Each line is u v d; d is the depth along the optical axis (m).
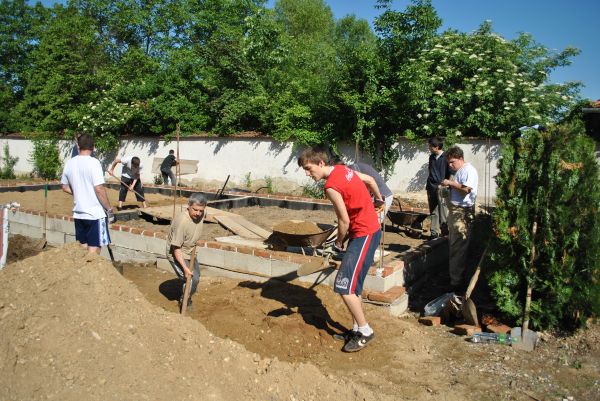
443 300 5.98
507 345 5.10
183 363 3.72
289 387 3.75
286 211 11.48
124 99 20.77
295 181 16.53
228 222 9.00
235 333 5.23
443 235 8.52
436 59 13.96
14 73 30.03
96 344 3.65
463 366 4.63
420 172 14.07
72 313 3.85
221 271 7.23
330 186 4.68
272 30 19.23
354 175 4.83
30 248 9.25
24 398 3.31
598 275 5.20
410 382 4.33
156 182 19.30
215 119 18.66
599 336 5.17
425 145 13.89
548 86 13.66
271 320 5.39
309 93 16.28
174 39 24.30
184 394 3.46
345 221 4.67
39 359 3.50
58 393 3.32
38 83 24.25
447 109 13.52
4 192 13.55
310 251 7.07
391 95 13.89
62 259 4.31
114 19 25.72
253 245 7.45
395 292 6.00
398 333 5.29
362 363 4.71
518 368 4.59
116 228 8.45
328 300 5.96
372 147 14.58
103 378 3.44
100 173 6.24
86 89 22.84
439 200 8.49
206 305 6.04
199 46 19.94
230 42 19.53
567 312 5.30
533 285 5.19
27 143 24.09
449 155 6.39
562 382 4.32
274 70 18.67
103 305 4.00
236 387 3.64
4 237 6.87
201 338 4.05
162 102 19.23
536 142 5.30
